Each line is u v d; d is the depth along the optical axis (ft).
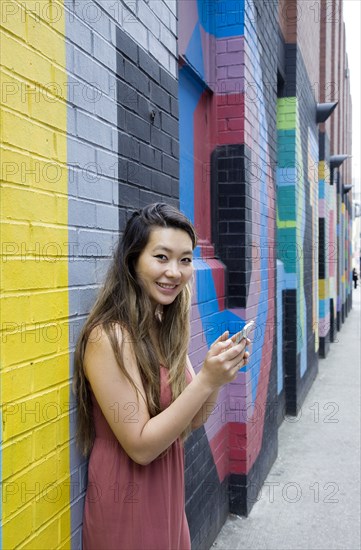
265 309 13.12
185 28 9.39
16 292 4.51
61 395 5.20
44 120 4.88
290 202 18.74
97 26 5.83
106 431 5.33
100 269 5.90
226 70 10.97
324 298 31.76
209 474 9.98
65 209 5.23
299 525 10.92
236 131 10.95
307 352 22.33
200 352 9.48
